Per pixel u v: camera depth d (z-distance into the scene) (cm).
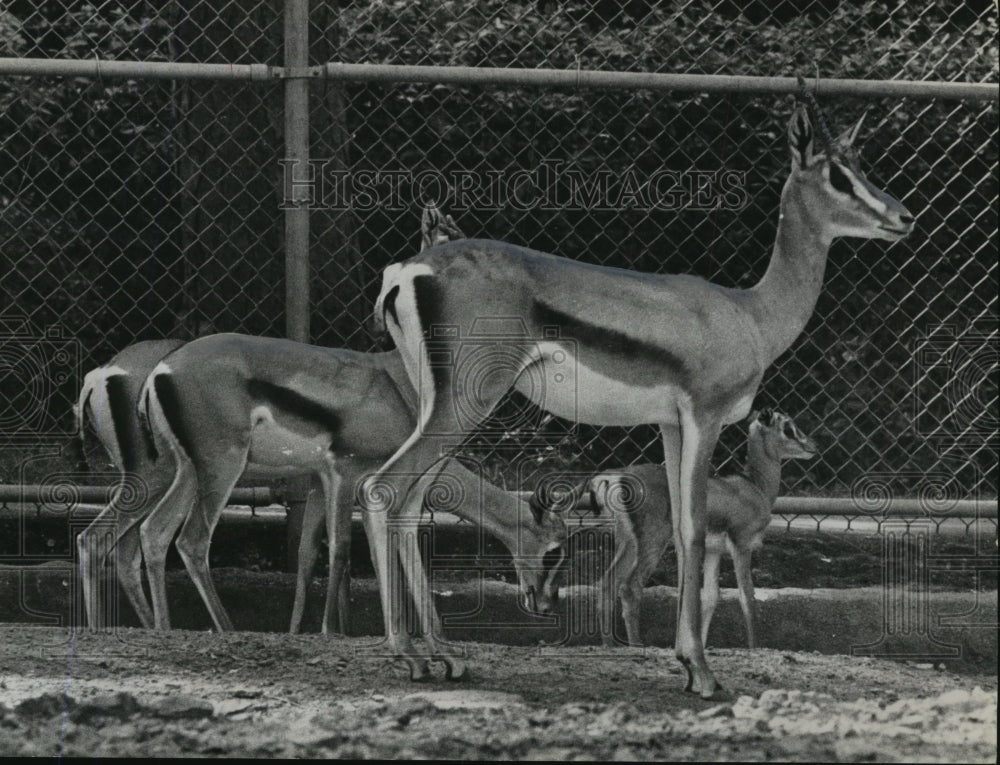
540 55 950
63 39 979
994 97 716
